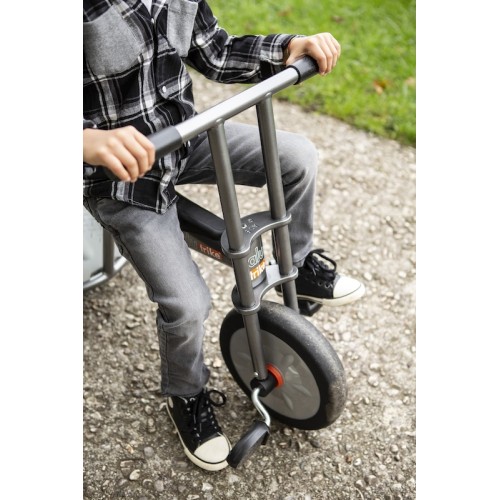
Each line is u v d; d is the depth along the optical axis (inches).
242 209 88.4
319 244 84.5
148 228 50.5
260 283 53.7
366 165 95.2
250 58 54.7
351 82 105.0
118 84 47.3
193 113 52.5
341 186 92.0
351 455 63.6
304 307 71.1
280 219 51.9
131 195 49.7
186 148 53.2
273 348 57.1
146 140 39.6
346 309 77.5
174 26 50.2
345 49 108.7
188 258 53.1
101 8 45.1
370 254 84.0
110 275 73.7
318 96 103.7
